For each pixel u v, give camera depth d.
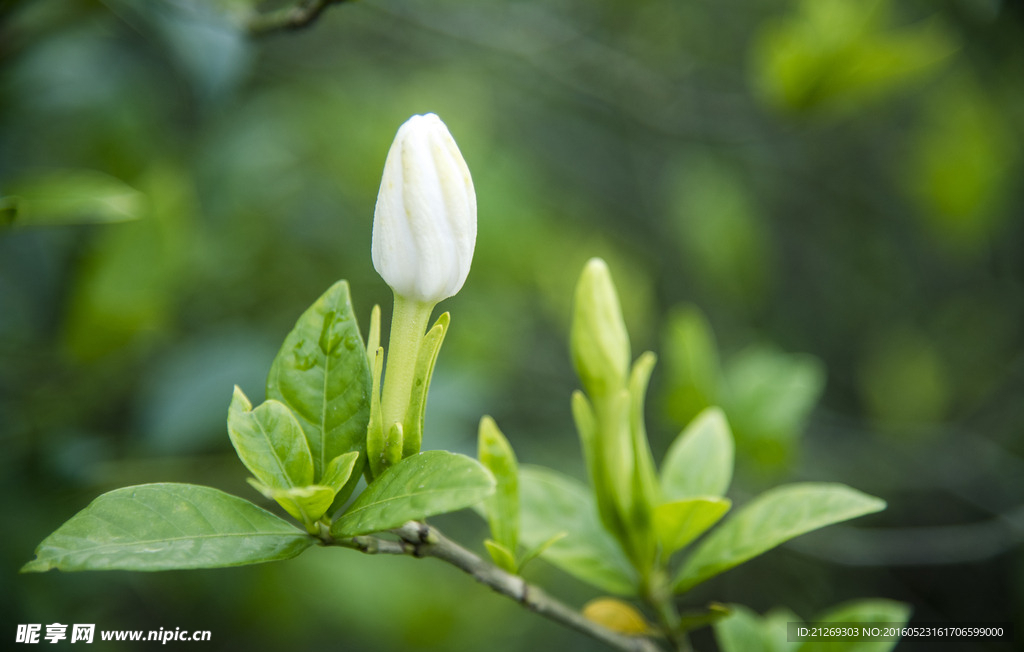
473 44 0.89
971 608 1.09
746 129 1.10
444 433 0.67
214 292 0.76
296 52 0.87
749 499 0.76
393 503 0.39
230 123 0.74
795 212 1.25
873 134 1.18
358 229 0.86
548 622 0.98
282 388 0.41
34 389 0.62
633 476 0.44
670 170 1.20
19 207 0.44
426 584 0.80
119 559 0.38
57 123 0.67
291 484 0.40
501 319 0.94
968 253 0.94
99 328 0.57
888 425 1.03
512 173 0.92
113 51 0.70
